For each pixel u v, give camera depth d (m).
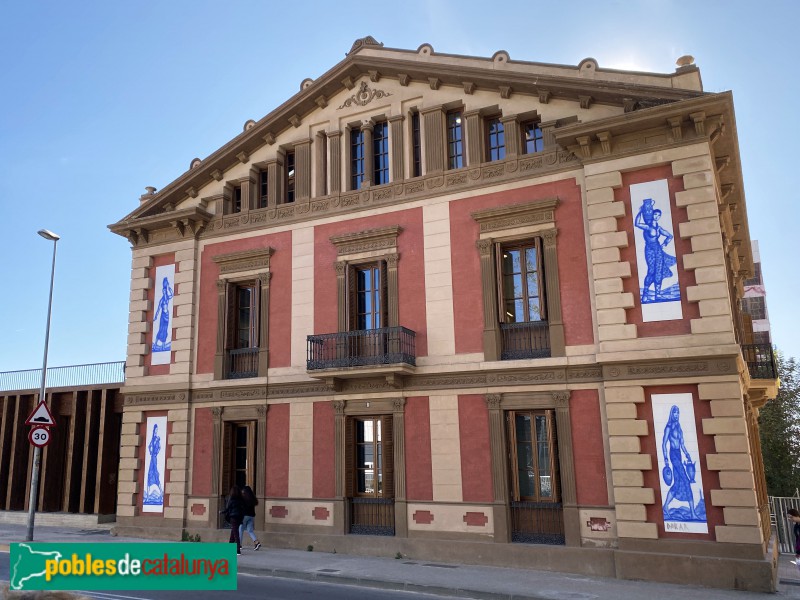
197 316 20.45
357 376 17.25
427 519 16.06
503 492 15.34
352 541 16.67
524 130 17.22
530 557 14.67
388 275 17.73
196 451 19.52
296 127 20.17
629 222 15.01
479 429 15.96
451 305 16.83
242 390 19.12
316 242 19.06
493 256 16.61
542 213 16.11
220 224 20.72
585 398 14.98
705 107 14.16
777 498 19.61
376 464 17.28
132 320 21.23
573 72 16.28
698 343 13.80
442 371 16.48
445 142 17.91
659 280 14.49
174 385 19.95
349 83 19.50
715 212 14.16
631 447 14.05
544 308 15.88
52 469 25.02
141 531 19.48
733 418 13.29
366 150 18.95
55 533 20.77
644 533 13.59
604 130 15.08
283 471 18.12
